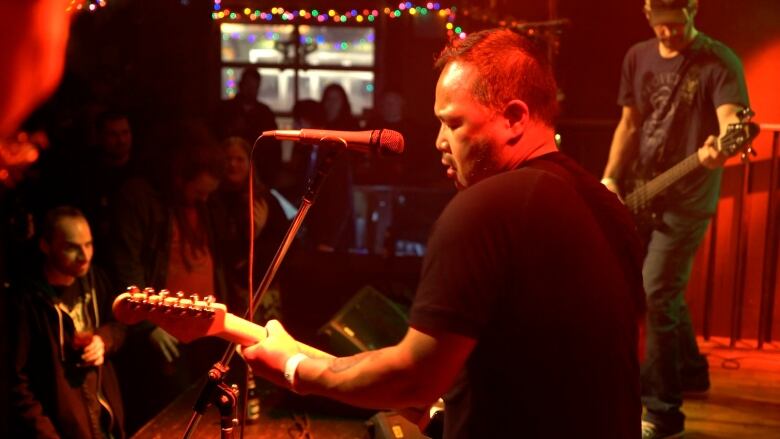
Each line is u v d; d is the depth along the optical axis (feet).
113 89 20.02
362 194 21.83
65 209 8.81
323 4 27.96
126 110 19.89
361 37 28.30
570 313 4.23
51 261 8.68
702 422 11.71
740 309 15.53
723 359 14.57
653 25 11.67
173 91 22.11
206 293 10.45
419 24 28.09
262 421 9.99
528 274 4.20
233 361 10.11
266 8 28.09
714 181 11.42
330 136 5.70
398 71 28.30
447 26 20.98
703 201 11.29
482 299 4.16
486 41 4.61
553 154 4.62
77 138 12.72
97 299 9.41
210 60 24.32
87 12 19.65
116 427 9.23
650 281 11.35
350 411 10.14
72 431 8.46
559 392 4.24
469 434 4.40
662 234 11.41
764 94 15.08
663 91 11.84
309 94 28.66
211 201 10.86
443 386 4.23
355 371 4.39
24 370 8.29
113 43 20.54
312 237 19.51
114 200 10.18
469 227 4.20
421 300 4.20
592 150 16.39
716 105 11.40
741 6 15.05
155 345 10.13
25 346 8.28
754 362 14.44
